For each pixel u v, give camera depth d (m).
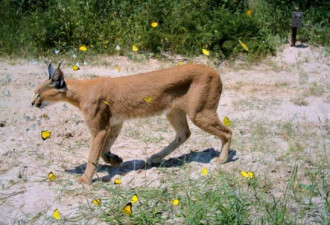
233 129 3.83
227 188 3.14
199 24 5.34
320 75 4.85
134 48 4.19
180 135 3.52
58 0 5.42
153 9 5.35
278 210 3.00
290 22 5.52
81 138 3.73
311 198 3.11
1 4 5.38
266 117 4.02
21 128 3.80
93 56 5.01
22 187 3.24
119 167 3.44
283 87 4.57
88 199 3.13
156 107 3.38
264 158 3.48
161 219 2.97
